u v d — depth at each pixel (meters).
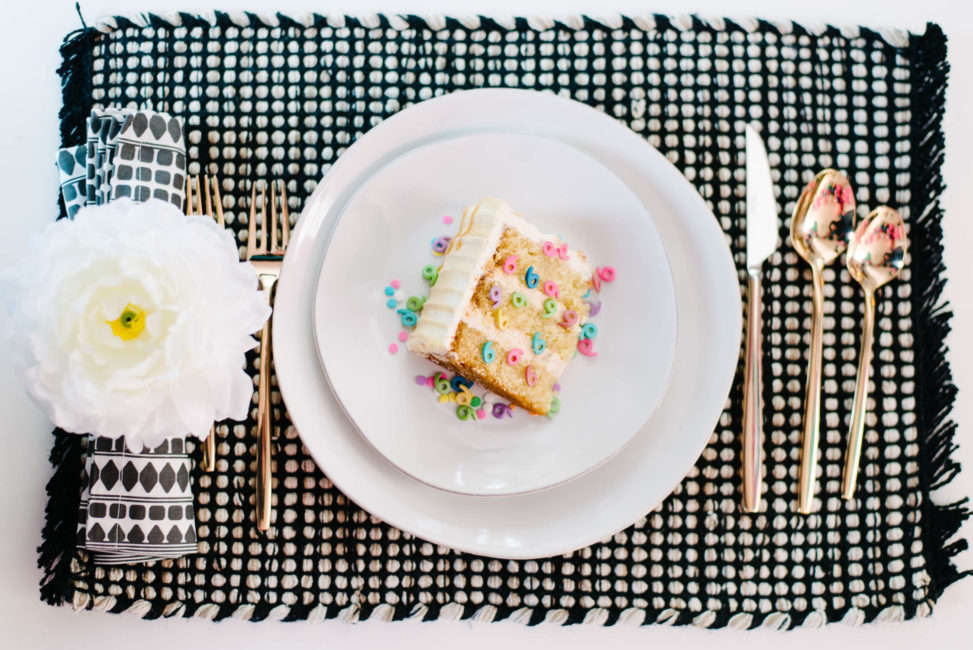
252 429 0.96
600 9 0.99
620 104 0.98
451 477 0.94
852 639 0.98
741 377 0.97
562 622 0.96
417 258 0.96
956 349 0.99
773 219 0.97
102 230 0.86
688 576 0.97
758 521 0.97
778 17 0.99
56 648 0.96
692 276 0.95
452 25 0.98
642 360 0.94
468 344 0.93
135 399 0.85
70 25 0.98
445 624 0.97
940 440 0.98
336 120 0.97
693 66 0.98
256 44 0.97
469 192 0.95
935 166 0.98
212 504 0.96
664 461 0.94
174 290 0.85
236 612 0.96
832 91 0.99
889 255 0.98
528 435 0.95
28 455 0.96
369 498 0.93
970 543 0.98
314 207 0.93
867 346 0.97
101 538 0.92
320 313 0.93
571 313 0.95
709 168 0.98
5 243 0.97
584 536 0.94
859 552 0.97
